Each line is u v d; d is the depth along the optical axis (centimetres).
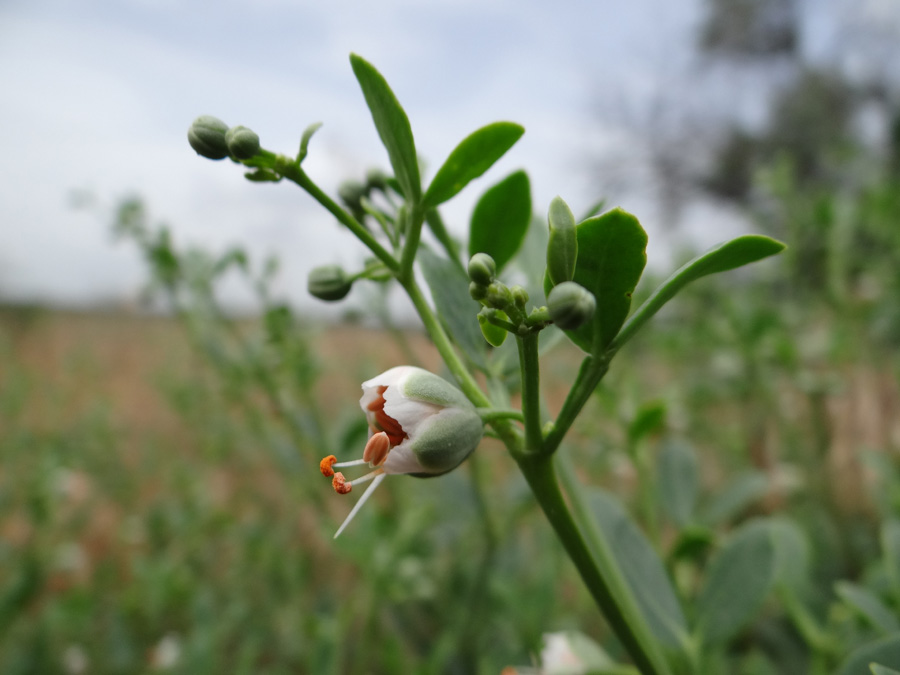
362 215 6
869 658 5
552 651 7
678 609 6
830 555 10
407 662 10
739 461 13
